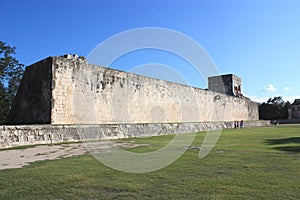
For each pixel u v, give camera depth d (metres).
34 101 13.39
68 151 8.34
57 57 12.83
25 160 6.62
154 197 3.47
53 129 10.89
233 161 6.13
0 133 9.12
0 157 7.15
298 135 14.38
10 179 4.49
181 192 3.66
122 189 3.87
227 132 18.77
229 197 3.40
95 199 3.43
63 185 4.10
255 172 4.86
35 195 3.60
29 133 10.02
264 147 8.91
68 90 13.10
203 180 4.32
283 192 3.57
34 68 13.80
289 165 5.49
